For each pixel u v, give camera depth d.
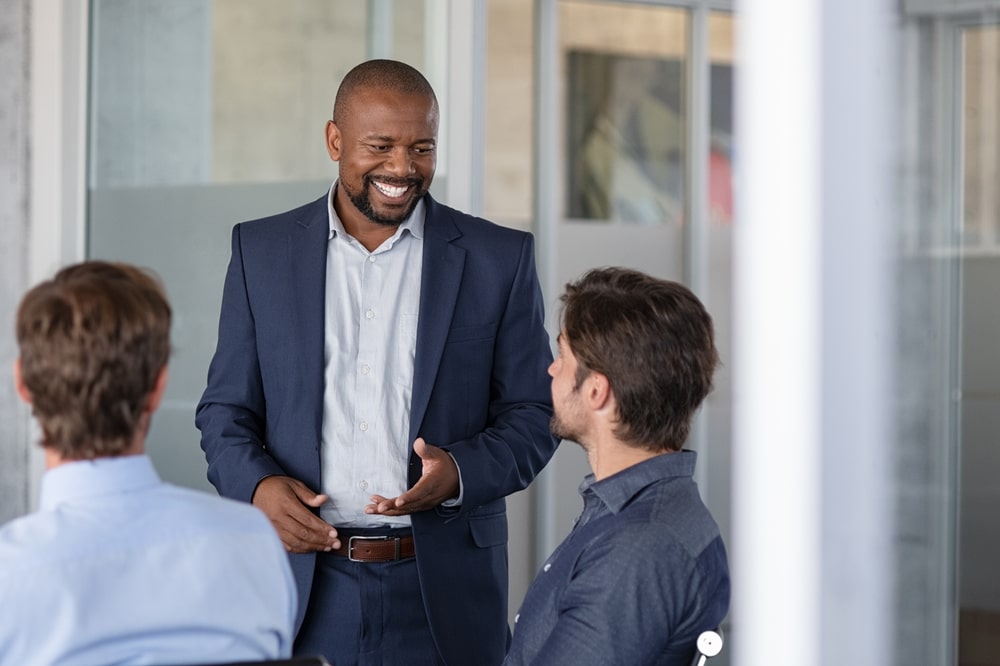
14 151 5.16
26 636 1.65
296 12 4.85
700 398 2.23
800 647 1.47
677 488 2.19
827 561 1.47
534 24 6.49
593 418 2.26
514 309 3.38
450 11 4.59
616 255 6.67
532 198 6.54
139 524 1.75
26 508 5.24
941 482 2.94
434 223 3.38
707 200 6.86
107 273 1.82
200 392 5.00
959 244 2.83
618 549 2.11
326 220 3.34
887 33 1.54
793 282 1.47
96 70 5.14
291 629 1.95
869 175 1.51
